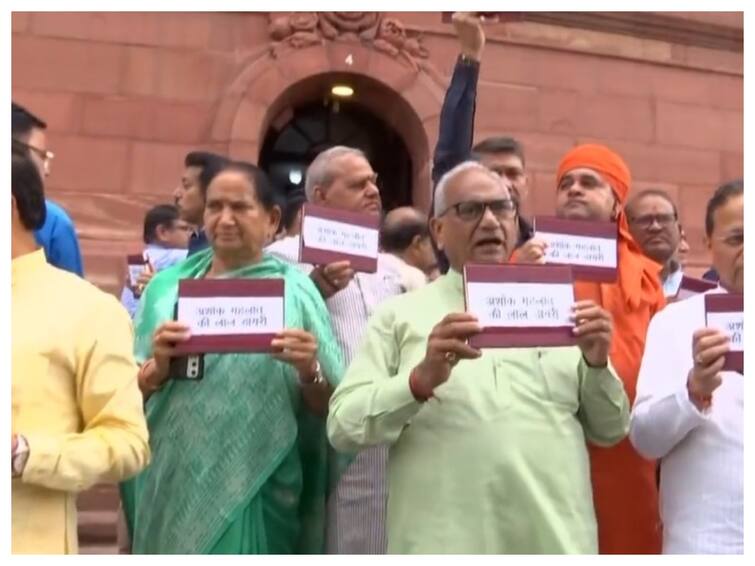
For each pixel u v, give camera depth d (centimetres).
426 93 938
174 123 880
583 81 992
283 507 318
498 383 268
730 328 282
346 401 270
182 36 891
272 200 349
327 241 378
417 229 552
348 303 381
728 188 309
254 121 895
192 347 300
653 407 284
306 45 914
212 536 296
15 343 236
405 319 282
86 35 869
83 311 248
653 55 1020
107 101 868
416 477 263
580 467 269
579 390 279
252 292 305
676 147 1017
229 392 309
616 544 330
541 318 266
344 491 346
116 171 863
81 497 658
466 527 256
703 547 274
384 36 933
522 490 257
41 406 236
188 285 303
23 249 253
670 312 302
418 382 253
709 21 1038
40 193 257
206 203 348
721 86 1043
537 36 980
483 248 288
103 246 844
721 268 309
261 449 306
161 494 307
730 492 275
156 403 315
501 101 963
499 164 419
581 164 407
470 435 261
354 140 1009
